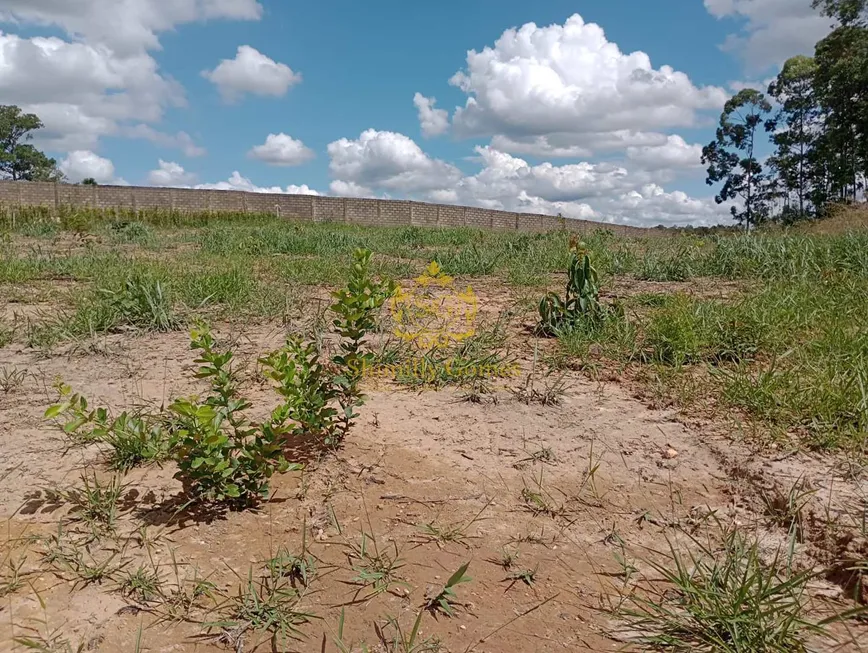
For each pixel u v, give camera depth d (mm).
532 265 8188
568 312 4426
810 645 1468
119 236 12445
